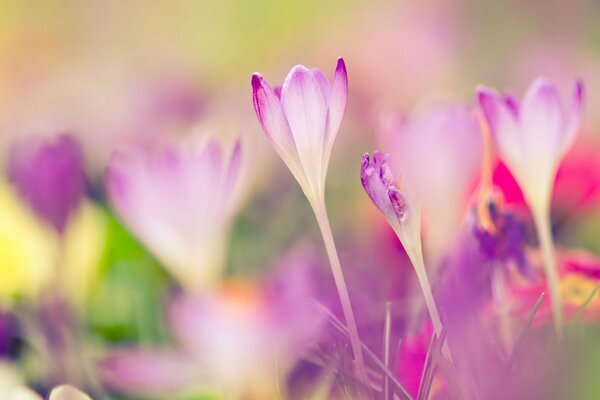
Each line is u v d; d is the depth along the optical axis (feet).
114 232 2.10
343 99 1.54
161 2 4.13
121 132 2.54
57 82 3.34
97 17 4.14
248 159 2.11
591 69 2.83
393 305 1.75
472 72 3.00
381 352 1.62
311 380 1.66
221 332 1.69
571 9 3.18
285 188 2.22
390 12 3.25
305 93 1.53
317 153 1.53
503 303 1.62
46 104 2.92
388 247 1.92
